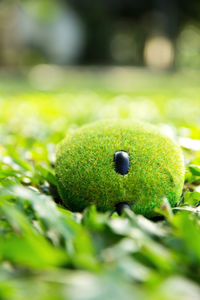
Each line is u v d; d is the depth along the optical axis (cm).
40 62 407
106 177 33
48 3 390
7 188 29
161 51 476
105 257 24
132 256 24
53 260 23
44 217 27
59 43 438
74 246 25
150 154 33
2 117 91
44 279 22
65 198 35
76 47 461
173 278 22
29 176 39
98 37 475
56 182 36
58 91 188
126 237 26
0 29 379
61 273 23
